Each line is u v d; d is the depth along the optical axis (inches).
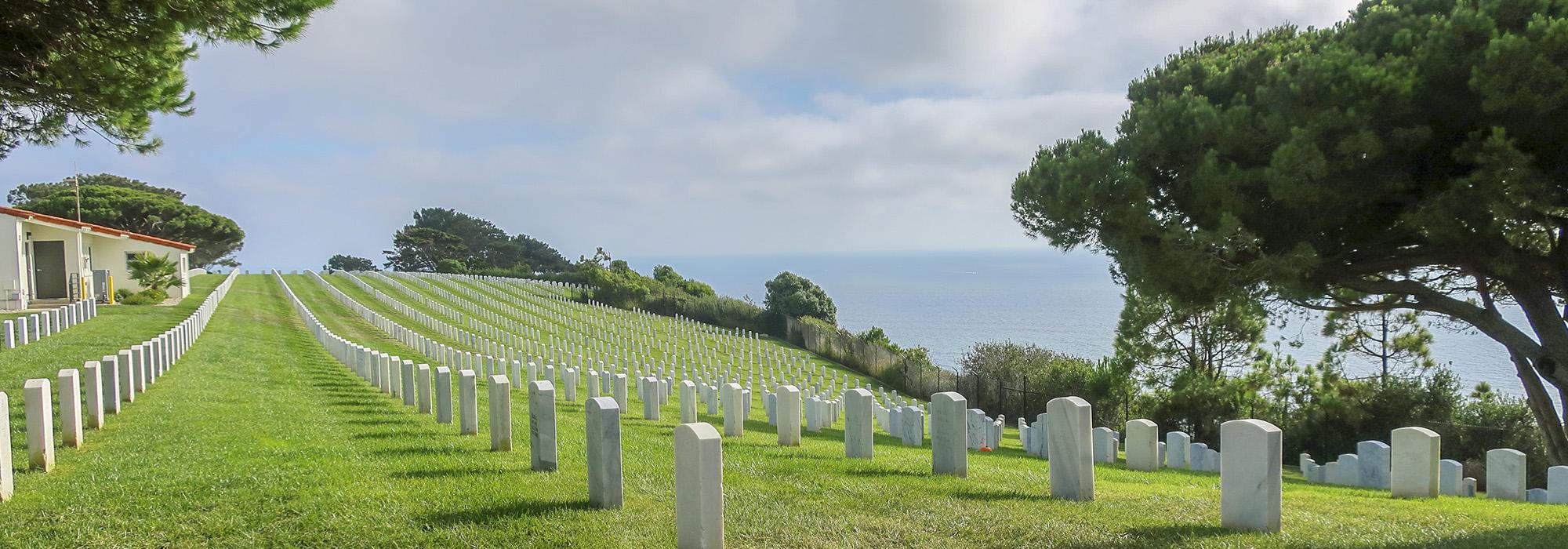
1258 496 258.4
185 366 715.4
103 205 2443.4
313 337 1181.7
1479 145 427.5
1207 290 513.3
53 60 309.1
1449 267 553.0
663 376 1050.7
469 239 4768.7
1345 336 928.3
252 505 276.5
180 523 259.3
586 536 245.9
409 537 245.4
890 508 284.5
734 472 356.8
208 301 1280.8
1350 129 442.0
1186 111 497.4
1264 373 949.2
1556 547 246.7
